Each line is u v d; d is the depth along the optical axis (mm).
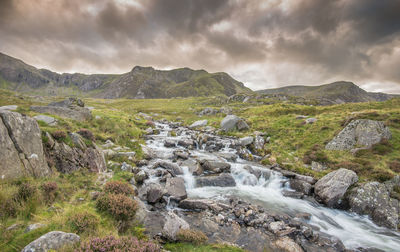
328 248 10320
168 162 20250
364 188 15539
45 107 21812
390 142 21859
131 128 30734
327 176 17859
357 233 12344
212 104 133625
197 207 13227
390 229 12812
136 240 6594
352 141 23609
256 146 30391
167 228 9320
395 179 16234
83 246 5656
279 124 37656
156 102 150875
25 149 9898
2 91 80000
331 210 15195
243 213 12734
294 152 26375
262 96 139375
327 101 125812
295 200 16422
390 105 43375
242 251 8875
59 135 12969
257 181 19641
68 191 10445
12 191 7949
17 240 6000
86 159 13945
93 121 25297
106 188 11336
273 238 10445
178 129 47250
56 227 7016
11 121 9609
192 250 8398
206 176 19188
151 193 13188
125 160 19234
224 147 31531
